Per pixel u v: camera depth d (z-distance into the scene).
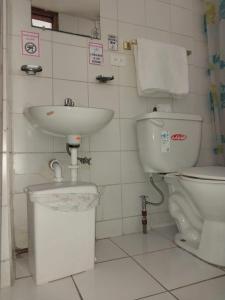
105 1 1.61
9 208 1.04
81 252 1.10
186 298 0.90
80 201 1.08
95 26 1.57
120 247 1.39
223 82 1.78
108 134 1.59
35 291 0.97
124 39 1.66
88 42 1.54
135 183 1.67
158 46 1.62
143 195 1.67
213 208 1.11
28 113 1.21
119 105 1.63
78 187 1.09
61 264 1.06
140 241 1.48
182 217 1.46
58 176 1.24
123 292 0.95
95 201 1.12
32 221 1.04
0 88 1.06
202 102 1.96
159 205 1.73
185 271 1.10
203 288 0.96
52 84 1.44
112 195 1.59
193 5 1.95
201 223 1.34
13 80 1.34
